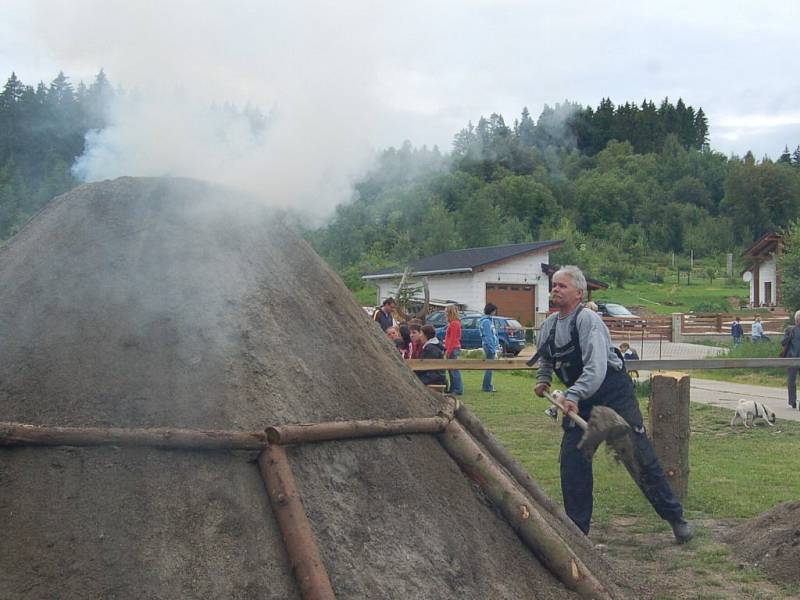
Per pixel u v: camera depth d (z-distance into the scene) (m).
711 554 5.01
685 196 74.19
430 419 3.73
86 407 2.98
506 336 24.83
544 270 33.88
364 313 4.48
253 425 3.03
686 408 6.39
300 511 2.83
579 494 4.71
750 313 40.97
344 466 3.20
